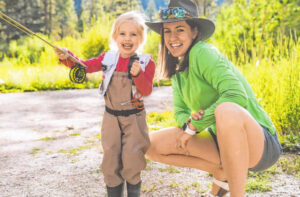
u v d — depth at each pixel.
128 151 2.46
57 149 4.25
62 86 10.92
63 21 64.94
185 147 2.38
